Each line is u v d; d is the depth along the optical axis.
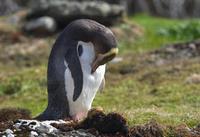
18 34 43.69
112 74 31.89
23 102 26.48
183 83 27.06
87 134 15.23
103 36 16.36
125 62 33.50
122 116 15.59
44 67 33.06
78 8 44.59
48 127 15.39
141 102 23.62
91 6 44.81
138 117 18.17
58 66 16.47
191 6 70.44
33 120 15.96
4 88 29.64
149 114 18.86
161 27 47.00
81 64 16.34
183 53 34.34
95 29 16.42
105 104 24.02
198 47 34.88
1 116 17.12
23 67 37.00
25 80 30.08
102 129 15.39
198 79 27.19
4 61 38.38
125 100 24.73
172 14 68.56
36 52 39.78
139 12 65.56
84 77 16.38
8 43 42.62
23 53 39.41
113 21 45.41
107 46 16.38
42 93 27.58
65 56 16.44
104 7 44.97
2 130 15.30
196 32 44.56
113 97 25.53
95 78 16.55
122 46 41.62
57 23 44.97
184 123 17.20
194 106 21.91
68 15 44.44
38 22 44.31
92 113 15.73
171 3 68.69
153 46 42.09
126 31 44.41
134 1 66.12
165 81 28.08
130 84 28.28
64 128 15.43
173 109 21.12
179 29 45.12
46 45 41.44
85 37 16.36
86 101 16.61
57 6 44.94
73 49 16.41
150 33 45.47
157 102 23.44
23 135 15.01
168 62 33.00
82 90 16.36
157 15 67.50
